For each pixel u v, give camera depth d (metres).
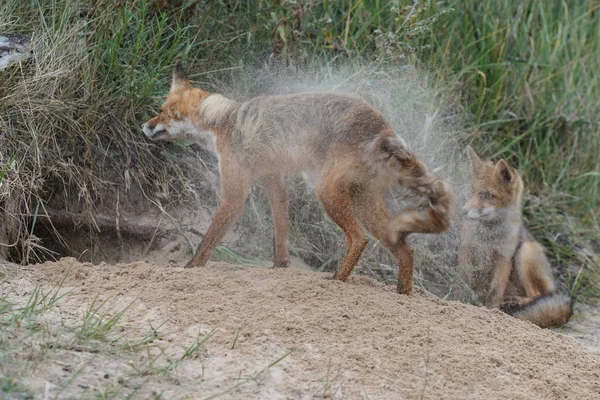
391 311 8.23
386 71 12.64
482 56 14.27
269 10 12.98
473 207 12.00
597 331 11.91
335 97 9.13
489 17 14.81
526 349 8.18
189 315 7.83
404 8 12.27
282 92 12.52
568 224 14.06
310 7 12.84
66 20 11.46
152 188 11.66
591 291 13.17
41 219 11.10
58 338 7.04
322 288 8.52
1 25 11.15
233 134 9.65
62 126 11.16
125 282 8.55
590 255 13.80
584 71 15.46
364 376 7.10
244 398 6.52
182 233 11.45
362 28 13.38
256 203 11.84
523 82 14.81
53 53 10.97
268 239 11.71
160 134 10.16
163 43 12.33
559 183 14.71
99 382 6.41
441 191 8.48
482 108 14.13
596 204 14.85
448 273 12.13
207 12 12.59
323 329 7.75
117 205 11.15
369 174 8.71
